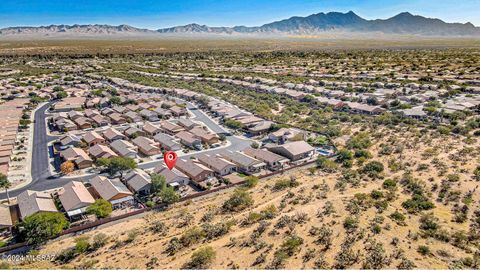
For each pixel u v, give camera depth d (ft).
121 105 580.30
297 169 314.14
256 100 595.47
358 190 233.55
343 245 162.81
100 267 169.48
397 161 293.64
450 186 228.84
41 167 329.31
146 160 349.00
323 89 638.94
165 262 167.84
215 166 311.27
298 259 155.84
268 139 411.34
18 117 502.79
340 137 393.91
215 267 158.10
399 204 209.05
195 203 252.21
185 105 568.41
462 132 361.51
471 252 157.58
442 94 561.84
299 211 198.39
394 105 515.91
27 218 205.87
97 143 392.68
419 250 157.89
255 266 154.51
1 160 333.21
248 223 199.31
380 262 148.36
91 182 282.15
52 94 654.53
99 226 223.30
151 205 246.06
